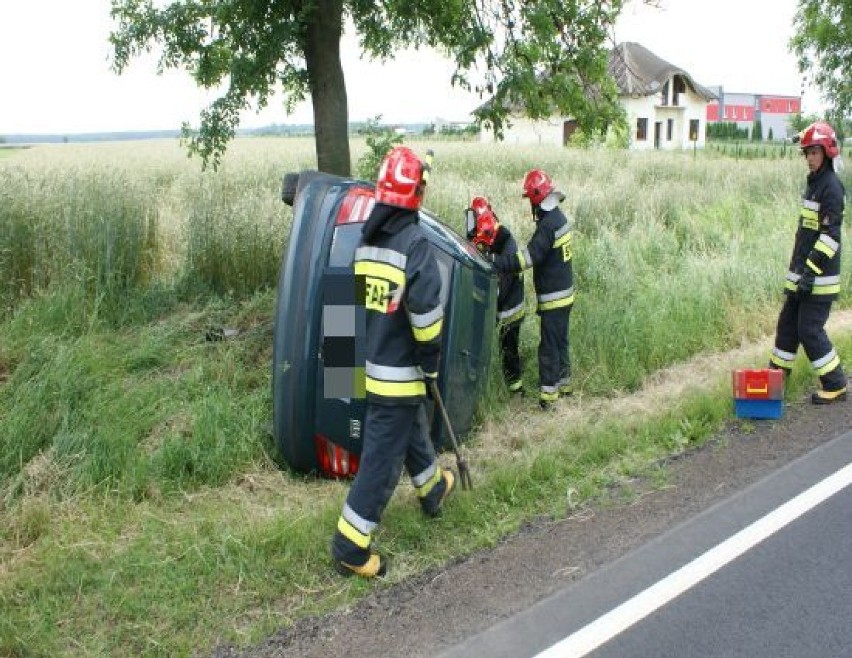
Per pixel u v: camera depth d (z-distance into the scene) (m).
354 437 5.00
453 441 4.51
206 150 7.89
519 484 4.91
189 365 6.68
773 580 3.88
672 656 3.33
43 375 5.83
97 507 4.69
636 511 4.63
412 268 3.88
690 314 8.12
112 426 5.40
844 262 9.95
